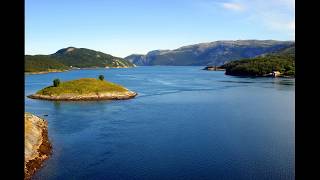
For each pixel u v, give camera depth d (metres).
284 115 59.44
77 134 42.62
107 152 34.66
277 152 34.66
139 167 29.77
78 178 27.00
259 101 80.00
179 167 29.80
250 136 42.41
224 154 33.97
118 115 58.25
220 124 50.47
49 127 46.97
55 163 30.66
